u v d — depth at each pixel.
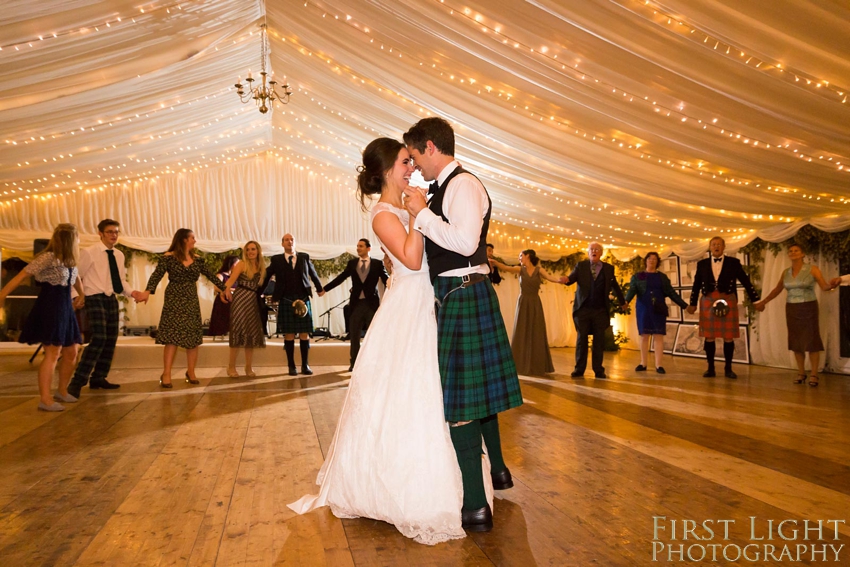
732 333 6.81
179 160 10.44
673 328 9.81
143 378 6.76
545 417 4.39
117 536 2.17
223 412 4.63
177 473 2.99
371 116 7.64
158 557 1.99
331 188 11.78
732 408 4.78
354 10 4.99
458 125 6.64
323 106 8.16
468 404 2.20
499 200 9.32
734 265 6.84
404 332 2.31
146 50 5.69
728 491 2.68
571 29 4.01
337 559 1.97
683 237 9.15
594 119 5.32
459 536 2.13
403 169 2.46
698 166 5.83
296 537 2.16
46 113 6.63
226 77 7.55
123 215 10.94
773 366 7.98
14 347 10.27
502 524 2.28
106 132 8.01
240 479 2.88
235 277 6.64
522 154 6.87
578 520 2.31
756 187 6.18
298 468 3.07
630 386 6.07
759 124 4.62
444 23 4.54
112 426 4.11
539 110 5.48
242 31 6.36
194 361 6.36
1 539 2.15
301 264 7.14
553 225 9.84
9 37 4.57
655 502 2.53
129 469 3.06
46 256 4.58
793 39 3.44
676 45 3.80
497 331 2.32
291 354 7.13
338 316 11.74
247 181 11.51
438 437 2.18
